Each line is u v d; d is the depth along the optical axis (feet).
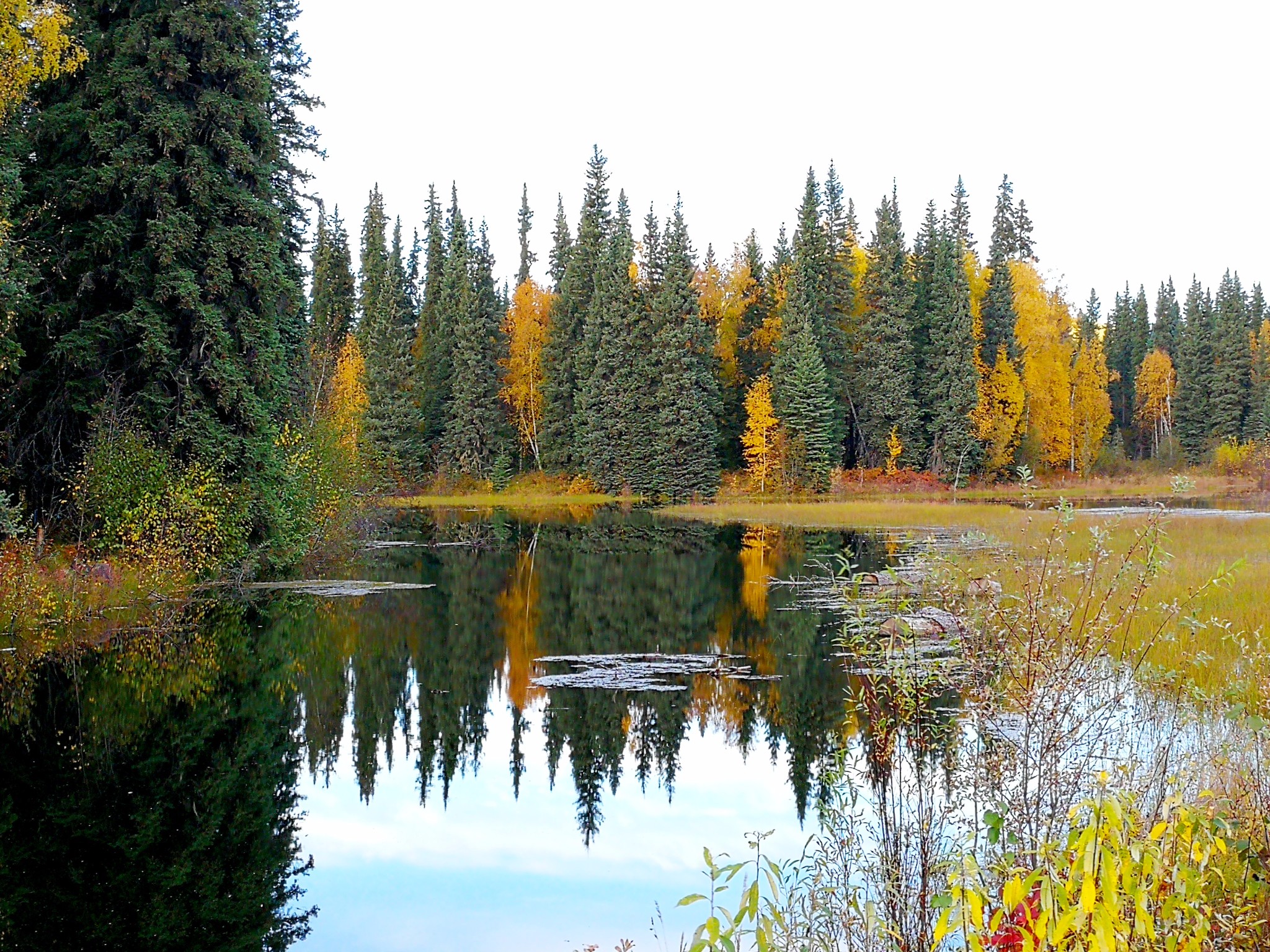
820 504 144.56
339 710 37.65
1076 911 10.27
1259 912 13.19
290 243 78.89
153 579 53.26
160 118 57.47
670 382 166.09
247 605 59.16
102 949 19.88
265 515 64.44
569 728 35.06
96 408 57.21
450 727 35.60
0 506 47.26
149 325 56.95
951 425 165.37
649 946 19.66
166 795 28.71
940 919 11.63
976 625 17.49
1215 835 13.65
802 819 26.27
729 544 98.02
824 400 163.12
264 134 62.64
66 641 46.14
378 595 64.18
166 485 56.08
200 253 60.03
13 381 56.34
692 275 170.71
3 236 49.01
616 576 73.97
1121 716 21.29
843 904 15.94
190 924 21.11
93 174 56.70
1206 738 21.68
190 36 59.16
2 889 22.49
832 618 55.88
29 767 30.35
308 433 76.48
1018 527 75.97
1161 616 34.91
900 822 17.01
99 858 24.39
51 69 51.62
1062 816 15.06
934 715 18.67
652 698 38.70
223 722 35.60
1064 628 16.38
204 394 60.44
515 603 61.31
